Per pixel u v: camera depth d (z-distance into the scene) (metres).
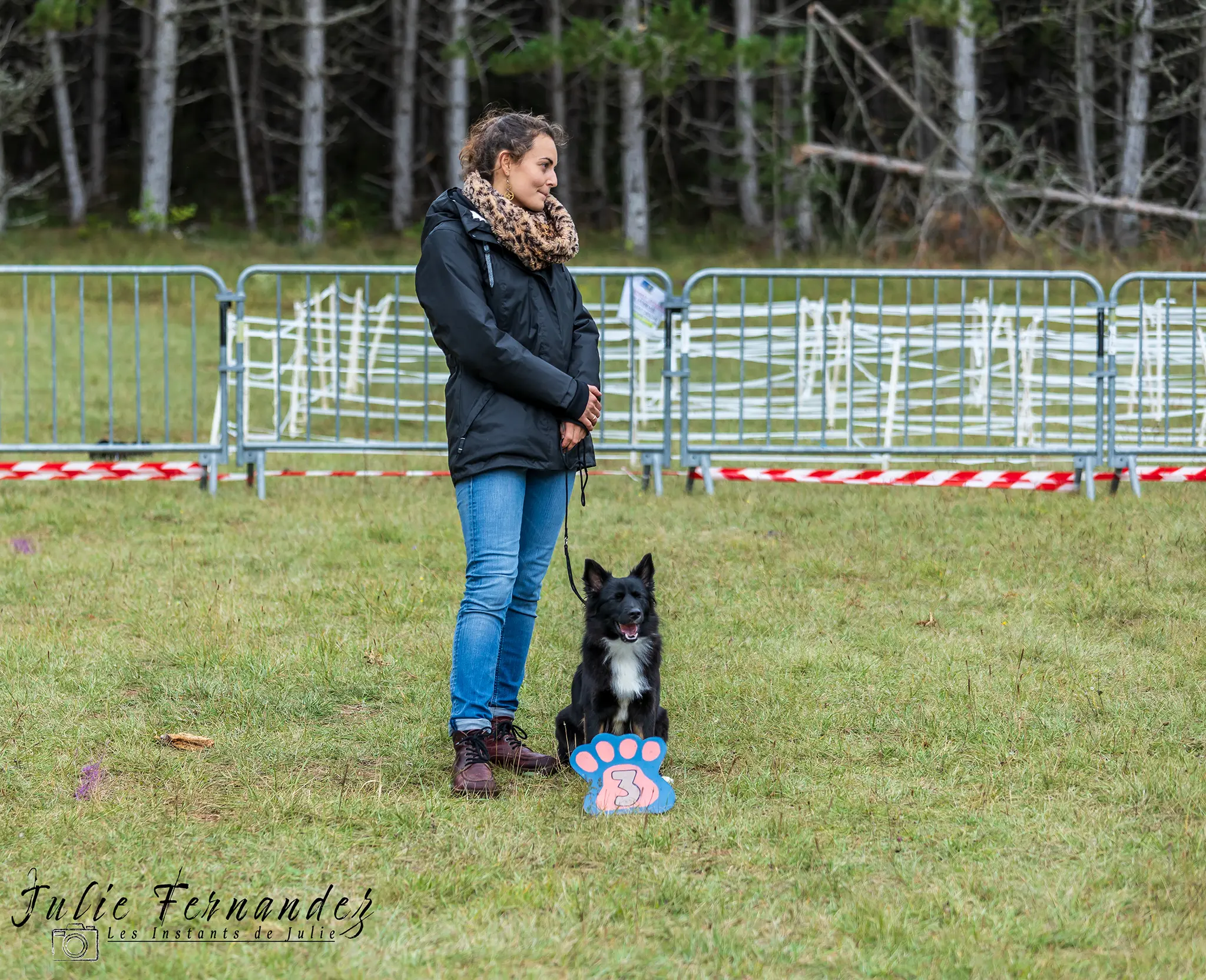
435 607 8.05
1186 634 7.46
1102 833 4.96
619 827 5.03
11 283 31.88
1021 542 9.67
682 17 33.16
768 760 5.79
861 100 40.06
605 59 35.16
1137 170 38.84
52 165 54.53
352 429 16.52
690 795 5.39
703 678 6.83
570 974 3.96
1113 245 38.16
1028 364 14.84
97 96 51.22
